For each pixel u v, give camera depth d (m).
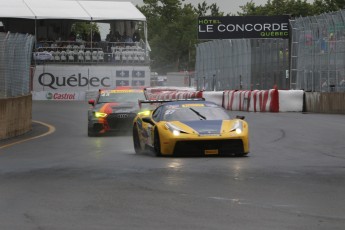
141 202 17.59
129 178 22.38
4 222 15.07
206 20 103.62
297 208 16.67
